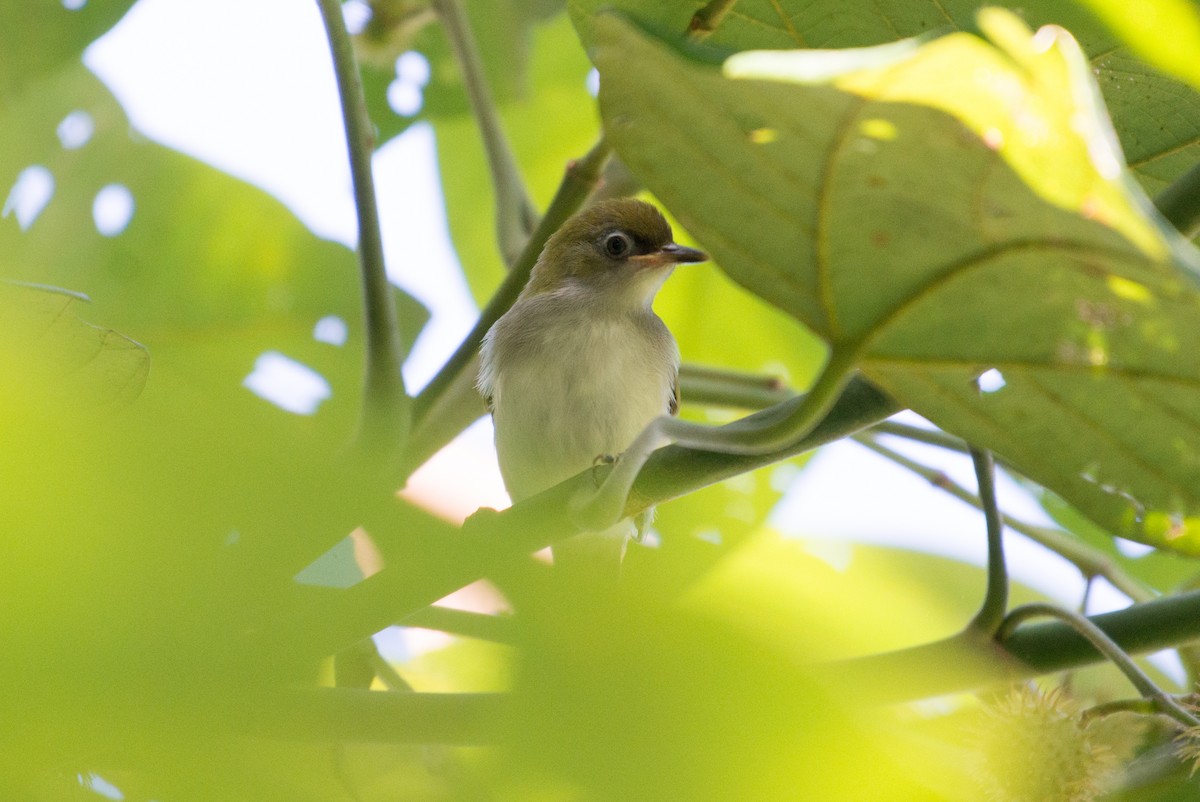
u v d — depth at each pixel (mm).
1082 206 766
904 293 954
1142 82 1691
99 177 3002
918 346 992
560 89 3707
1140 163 1809
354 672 1821
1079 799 1533
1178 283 762
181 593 419
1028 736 1571
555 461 3111
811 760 435
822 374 1021
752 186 910
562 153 3766
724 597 486
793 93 803
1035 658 1650
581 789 414
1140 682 1562
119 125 3023
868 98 791
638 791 412
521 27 3475
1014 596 2846
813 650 478
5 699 438
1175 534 1103
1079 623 1611
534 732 418
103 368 1123
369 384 1928
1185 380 981
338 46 2039
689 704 417
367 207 1951
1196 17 676
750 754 421
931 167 829
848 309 975
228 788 533
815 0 1787
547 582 432
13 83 2832
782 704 427
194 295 2986
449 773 963
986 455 1684
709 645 423
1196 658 1917
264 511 415
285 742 716
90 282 2951
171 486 401
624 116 889
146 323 2967
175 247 3023
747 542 2664
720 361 3668
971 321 971
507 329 3184
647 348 3184
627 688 417
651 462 1377
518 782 418
